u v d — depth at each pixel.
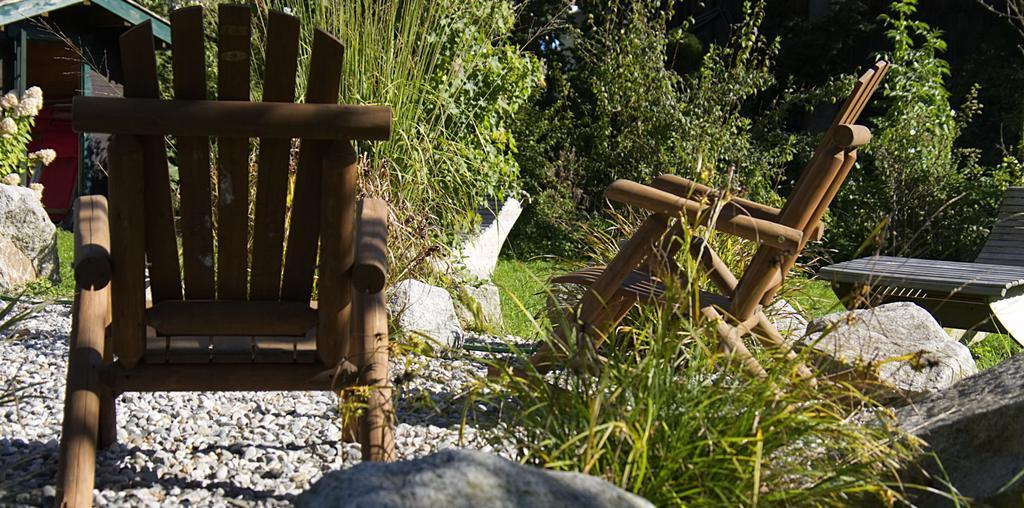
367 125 2.36
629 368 2.43
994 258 7.65
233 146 2.43
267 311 2.63
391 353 3.03
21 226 7.25
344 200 2.44
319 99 2.40
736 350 2.79
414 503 1.65
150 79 2.33
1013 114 14.32
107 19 11.75
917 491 2.51
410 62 6.05
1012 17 13.50
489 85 7.47
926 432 2.56
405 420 3.39
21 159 9.23
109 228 2.44
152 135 2.37
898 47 12.45
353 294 2.72
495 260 9.02
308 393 3.82
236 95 2.38
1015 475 2.38
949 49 16.39
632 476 2.11
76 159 13.23
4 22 10.55
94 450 2.40
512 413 2.58
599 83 13.30
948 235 11.59
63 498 2.30
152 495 2.57
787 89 14.34
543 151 13.98
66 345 4.66
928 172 11.74
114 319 2.48
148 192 2.46
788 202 3.69
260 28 6.11
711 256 3.91
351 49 5.91
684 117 12.64
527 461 2.26
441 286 6.03
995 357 6.04
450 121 6.92
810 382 2.51
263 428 3.29
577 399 2.34
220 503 2.52
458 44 6.74
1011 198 7.83
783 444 2.28
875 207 11.93
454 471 1.73
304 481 2.74
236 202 2.50
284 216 2.55
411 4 6.11
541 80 8.35
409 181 5.88
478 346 5.20
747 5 12.77
